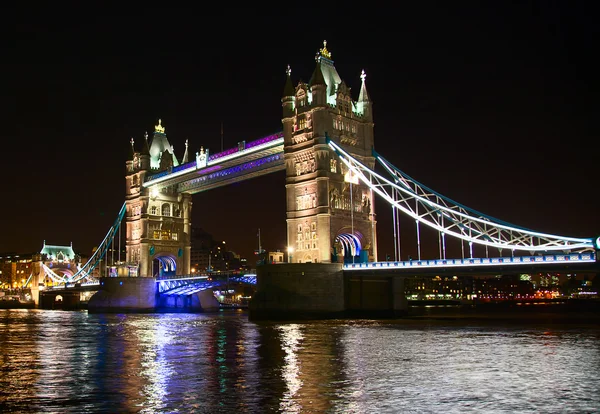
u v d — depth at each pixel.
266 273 92.12
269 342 54.81
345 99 105.00
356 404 27.89
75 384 34.25
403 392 30.47
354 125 105.69
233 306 167.38
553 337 57.72
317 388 31.72
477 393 30.12
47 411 27.64
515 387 31.59
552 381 33.25
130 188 154.25
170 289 138.88
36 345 57.41
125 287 138.75
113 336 67.12
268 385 32.75
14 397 30.72
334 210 98.00
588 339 55.47
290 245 100.81
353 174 102.81
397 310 98.62
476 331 65.44
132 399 29.80
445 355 44.12
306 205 99.94
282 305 89.62
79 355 48.38
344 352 46.34
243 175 122.06
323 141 98.38
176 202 154.38
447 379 34.00
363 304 94.69
